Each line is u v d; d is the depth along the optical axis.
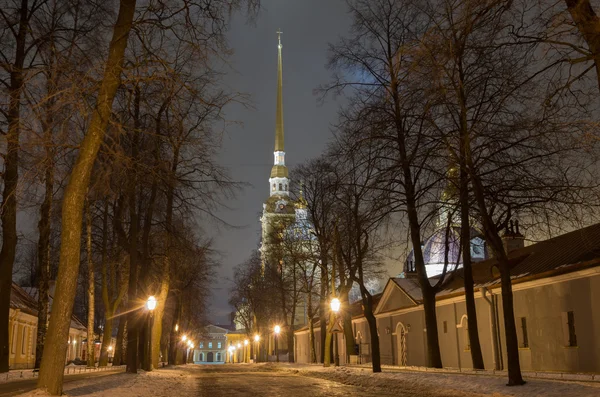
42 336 27.12
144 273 30.44
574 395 13.04
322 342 48.66
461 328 34.28
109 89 13.58
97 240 37.97
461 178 19.80
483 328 31.03
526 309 27.73
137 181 19.75
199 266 47.50
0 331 23.66
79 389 15.55
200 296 62.06
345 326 43.94
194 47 14.08
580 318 23.72
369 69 23.98
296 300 61.66
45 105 14.32
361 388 22.08
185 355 98.00
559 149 15.39
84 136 14.00
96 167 17.27
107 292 40.44
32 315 47.00
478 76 17.83
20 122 13.58
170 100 15.09
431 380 19.64
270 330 83.75
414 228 25.09
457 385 17.67
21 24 19.73
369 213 23.95
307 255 45.97
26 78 14.14
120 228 28.78
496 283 29.19
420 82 14.27
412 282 44.06
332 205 30.62
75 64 14.98
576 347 23.95
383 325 48.31
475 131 17.78
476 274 35.50
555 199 17.80
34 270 60.19
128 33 13.85
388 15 24.09
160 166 19.53
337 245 33.66
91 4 18.56
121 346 45.88
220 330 199.38
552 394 13.62
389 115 22.50
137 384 20.55
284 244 52.97
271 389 22.20
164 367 47.41
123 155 14.66
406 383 20.70
